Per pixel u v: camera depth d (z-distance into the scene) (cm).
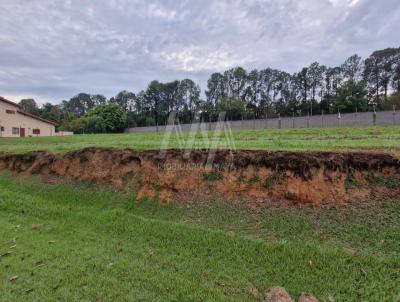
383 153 624
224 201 670
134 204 750
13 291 404
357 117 2780
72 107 9175
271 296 385
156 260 492
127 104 6875
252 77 6244
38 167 1028
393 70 5034
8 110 3628
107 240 584
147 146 1009
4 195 889
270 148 806
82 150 1002
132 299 384
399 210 517
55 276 441
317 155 656
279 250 486
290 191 618
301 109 5244
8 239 593
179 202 711
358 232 499
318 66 5744
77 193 855
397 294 376
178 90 6041
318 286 404
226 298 384
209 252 509
